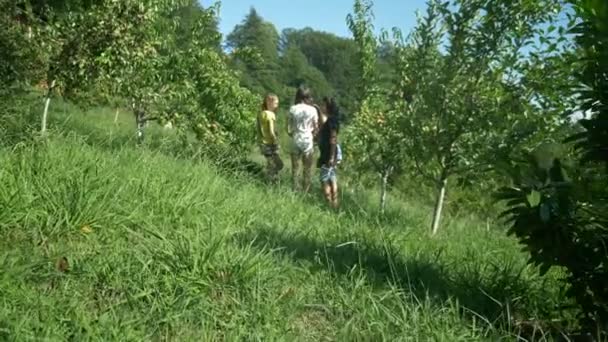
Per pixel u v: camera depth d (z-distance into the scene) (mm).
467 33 8828
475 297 5418
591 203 4484
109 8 8922
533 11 8383
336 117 10273
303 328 4516
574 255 4562
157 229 5434
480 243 8094
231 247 5211
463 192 11922
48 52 8461
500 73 8633
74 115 11586
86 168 5949
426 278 5637
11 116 7426
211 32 11578
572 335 4844
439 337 4465
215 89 11016
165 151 8656
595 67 4523
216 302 4516
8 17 7938
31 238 4953
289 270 5156
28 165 5727
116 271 4539
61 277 4469
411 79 9422
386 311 4707
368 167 11445
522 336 4969
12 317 3816
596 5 4309
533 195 4469
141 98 10328
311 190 10547
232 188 7578
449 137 8961
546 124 8133
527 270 6332
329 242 6324
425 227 9383
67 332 3869
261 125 11117
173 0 10875
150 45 9852
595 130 4410
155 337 4070
